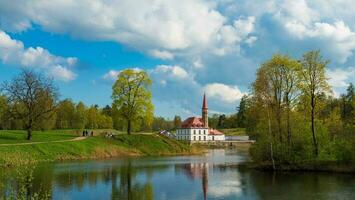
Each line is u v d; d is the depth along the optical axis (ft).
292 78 206.18
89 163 245.86
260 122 223.51
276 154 204.33
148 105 371.56
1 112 317.01
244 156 342.23
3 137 293.43
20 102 295.28
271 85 207.21
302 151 203.92
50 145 282.15
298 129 211.41
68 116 545.44
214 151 455.63
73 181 161.79
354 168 185.16
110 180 166.91
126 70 369.30
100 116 582.35
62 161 256.73
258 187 147.43
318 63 200.13
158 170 208.74
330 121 244.22
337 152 194.08
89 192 137.28
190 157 324.80
